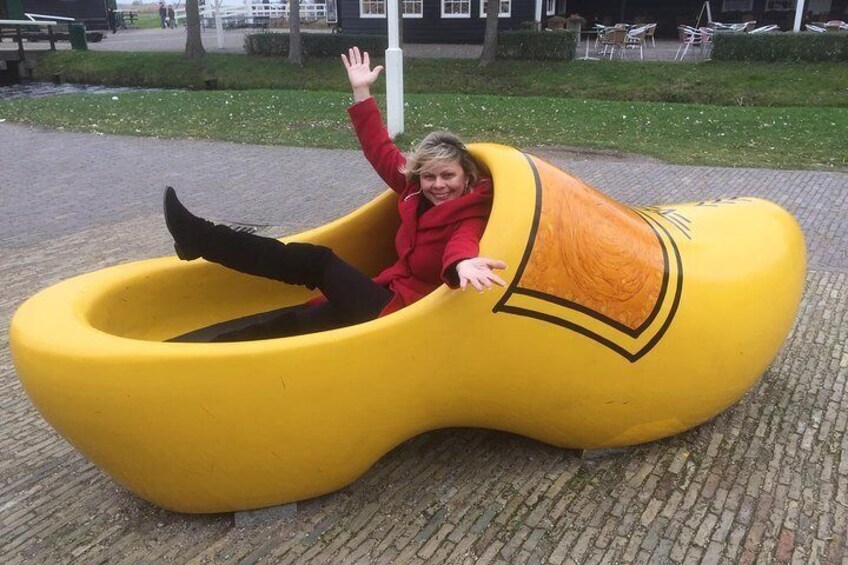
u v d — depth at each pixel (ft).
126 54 74.08
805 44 53.42
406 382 6.88
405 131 32.76
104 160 28.12
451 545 6.88
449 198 7.60
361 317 7.75
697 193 21.56
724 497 7.50
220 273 8.79
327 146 30.40
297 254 7.93
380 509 7.38
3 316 12.90
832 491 7.60
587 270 6.97
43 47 85.40
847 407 9.26
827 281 13.92
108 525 7.27
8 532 7.20
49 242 17.47
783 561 6.63
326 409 6.58
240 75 63.93
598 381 7.29
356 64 8.85
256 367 6.22
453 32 74.28
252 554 6.82
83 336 6.30
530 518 7.23
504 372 7.12
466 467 8.02
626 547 6.82
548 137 31.68
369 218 9.48
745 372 8.00
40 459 8.45
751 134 32.30
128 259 16.19
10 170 26.32
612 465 8.03
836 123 34.83
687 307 7.36
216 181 24.39
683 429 8.21
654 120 36.40
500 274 6.73
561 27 74.43
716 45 55.72
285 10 126.21
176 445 6.44
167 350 6.10
